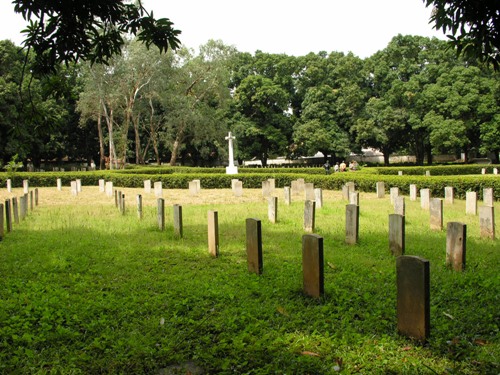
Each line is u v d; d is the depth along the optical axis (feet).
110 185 65.57
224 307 17.38
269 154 171.22
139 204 40.96
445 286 19.47
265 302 17.90
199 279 21.36
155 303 17.90
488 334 14.49
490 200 44.11
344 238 31.60
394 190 51.29
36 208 50.29
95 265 24.17
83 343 14.48
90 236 32.40
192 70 126.62
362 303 17.69
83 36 19.94
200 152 150.00
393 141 152.87
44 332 15.16
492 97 124.26
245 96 151.64
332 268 23.17
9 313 16.93
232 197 64.13
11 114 108.88
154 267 23.70
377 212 44.68
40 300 18.12
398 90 136.87
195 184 67.56
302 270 20.74
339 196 64.59
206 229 35.55
